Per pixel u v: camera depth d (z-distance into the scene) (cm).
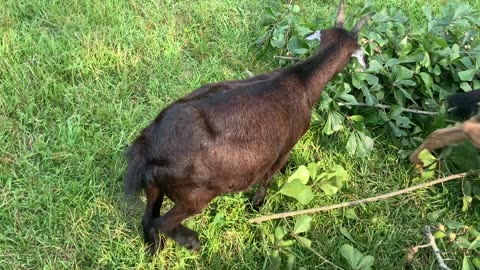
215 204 163
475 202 172
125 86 190
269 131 142
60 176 162
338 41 154
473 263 153
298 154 181
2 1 211
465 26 205
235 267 152
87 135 174
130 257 148
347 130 188
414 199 174
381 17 204
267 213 165
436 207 174
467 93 168
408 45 189
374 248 160
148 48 206
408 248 161
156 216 146
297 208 167
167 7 228
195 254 153
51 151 167
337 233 164
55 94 183
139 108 183
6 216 151
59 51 196
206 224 159
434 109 189
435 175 181
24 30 204
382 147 189
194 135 133
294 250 156
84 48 200
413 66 195
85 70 192
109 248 149
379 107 189
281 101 145
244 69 209
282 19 223
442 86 200
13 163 164
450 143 167
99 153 169
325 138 187
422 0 252
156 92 192
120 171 164
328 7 245
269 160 146
